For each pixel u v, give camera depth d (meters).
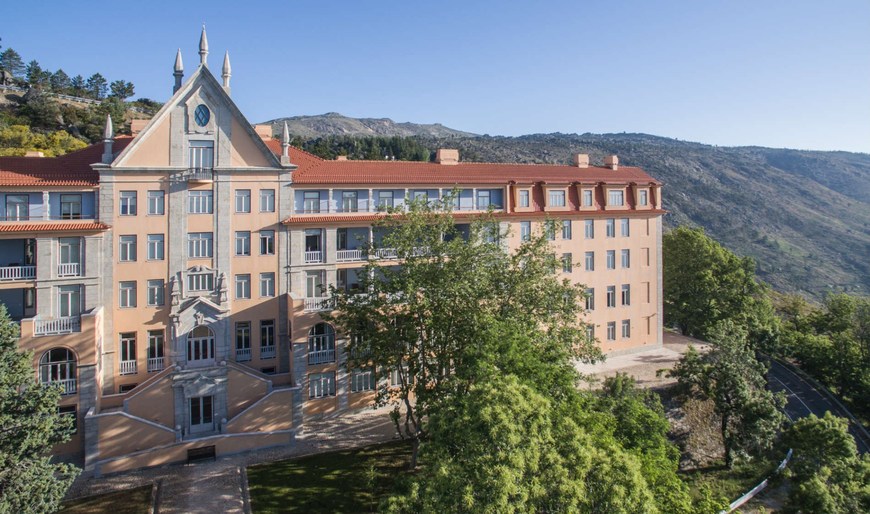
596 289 58.78
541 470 21.00
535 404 22.69
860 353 64.81
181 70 43.12
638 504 21.23
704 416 51.09
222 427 40.19
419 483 22.12
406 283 35.75
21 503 27.22
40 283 37.97
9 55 135.88
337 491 34.81
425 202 40.00
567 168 61.91
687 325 74.62
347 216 46.53
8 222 37.59
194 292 42.53
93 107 116.19
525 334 34.19
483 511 18.97
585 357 40.38
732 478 45.50
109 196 40.12
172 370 40.19
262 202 44.50
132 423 37.56
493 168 56.91
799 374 68.12
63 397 37.50
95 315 38.28
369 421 44.81
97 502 33.09
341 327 40.78
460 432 22.64
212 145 42.88
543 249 40.06
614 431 31.45
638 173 64.94
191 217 42.41
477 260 37.12
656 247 63.19
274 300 44.91
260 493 34.34
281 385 43.94
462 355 33.62
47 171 39.81
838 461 39.31
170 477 36.34
